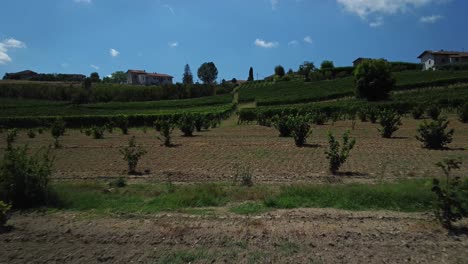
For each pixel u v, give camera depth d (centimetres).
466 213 639
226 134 2962
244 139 2473
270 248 554
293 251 541
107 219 715
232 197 885
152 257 539
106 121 4978
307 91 7806
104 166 1530
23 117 5050
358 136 2420
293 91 8119
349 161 1466
